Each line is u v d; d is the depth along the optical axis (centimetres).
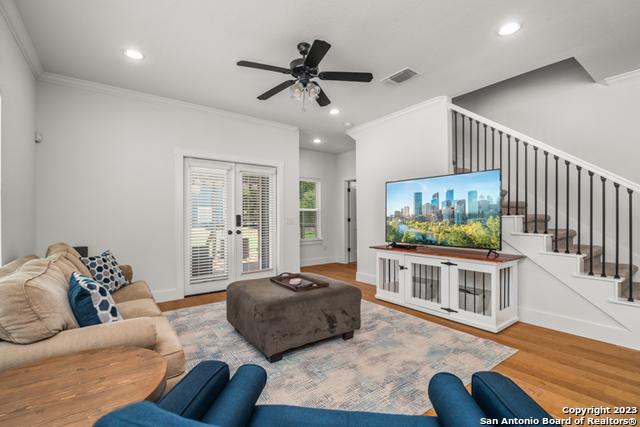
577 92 349
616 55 277
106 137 350
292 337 233
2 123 209
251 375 113
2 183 209
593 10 216
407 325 300
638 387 190
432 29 241
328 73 251
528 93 387
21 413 86
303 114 445
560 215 363
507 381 99
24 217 267
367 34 248
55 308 133
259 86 350
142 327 143
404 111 420
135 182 368
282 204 496
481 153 429
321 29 241
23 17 223
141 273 371
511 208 352
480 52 275
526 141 308
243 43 262
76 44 262
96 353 125
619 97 321
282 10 219
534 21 230
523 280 308
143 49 271
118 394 96
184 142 403
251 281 294
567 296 279
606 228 330
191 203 415
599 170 264
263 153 475
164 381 110
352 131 511
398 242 387
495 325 277
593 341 259
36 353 121
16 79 240
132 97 366
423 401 176
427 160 395
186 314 334
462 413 89
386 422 104
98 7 214
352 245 731
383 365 219
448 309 315
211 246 431
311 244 697
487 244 298
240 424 90
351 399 178
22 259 208
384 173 458
